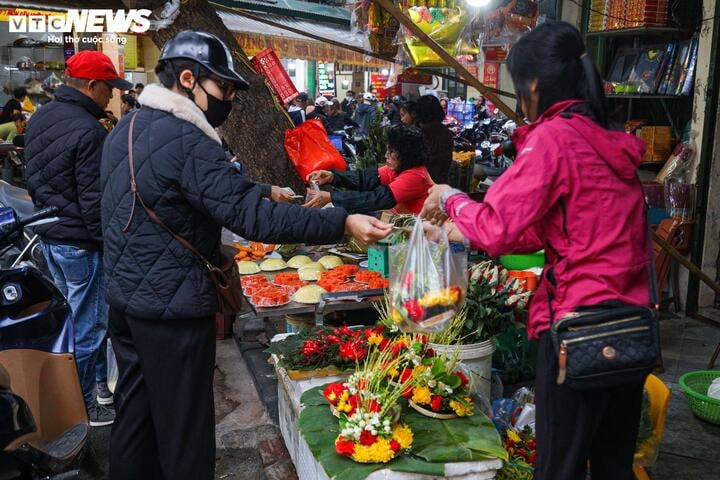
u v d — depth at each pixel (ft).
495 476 8.04
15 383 9.54
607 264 6.04
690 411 12.47
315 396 9.14
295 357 10.02
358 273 12.84
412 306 7.22
